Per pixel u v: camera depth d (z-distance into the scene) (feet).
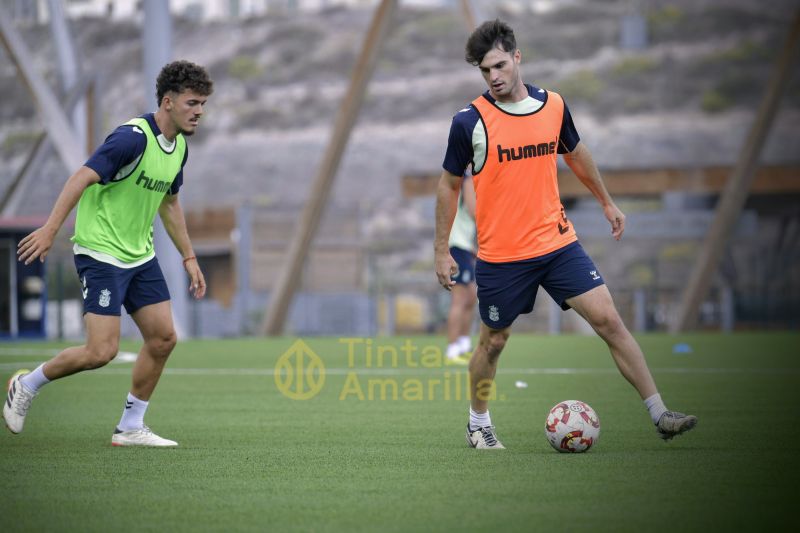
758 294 338.13
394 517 44.68
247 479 54.85
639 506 46.55
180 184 69.00
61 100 291.38
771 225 574.97
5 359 169.07
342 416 88.12
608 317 63.87
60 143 270.05
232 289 445.78
